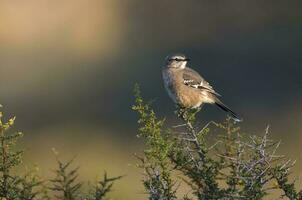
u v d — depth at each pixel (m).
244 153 4.05
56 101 21.25
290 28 25.42
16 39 23.88
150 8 25.97
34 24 24.50
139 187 11.20
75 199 4.08
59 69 23.11
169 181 4.05
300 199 4.16
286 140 16.33
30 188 4.04
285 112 19.17
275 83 22.09
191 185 4.09
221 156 4.11
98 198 4.05
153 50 24.98
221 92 22.47
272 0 26.06
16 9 24.39
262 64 24.03
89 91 21.95
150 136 4.10
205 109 18.92
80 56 24.05
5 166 4.02
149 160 4.06
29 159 14.45
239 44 25.28
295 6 26.19
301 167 12.85
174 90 9.63
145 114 4.14
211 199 3.97
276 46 24.48
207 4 26.66
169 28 26.16
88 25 24.91
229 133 4.18
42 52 23.88
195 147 4.21
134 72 23.16
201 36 26.20
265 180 4.03
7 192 4.00
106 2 25.08
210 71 24.38
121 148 16.67
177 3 26.47
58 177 4.11
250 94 22.00
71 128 18.88
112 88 22.05
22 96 21.41
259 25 26.08
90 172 13.31
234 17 26.27
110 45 24.75
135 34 25.48
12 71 22.88
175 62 9.69
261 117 18.84
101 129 18.69
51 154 15.54
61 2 24.72
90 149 16.41
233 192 3.96
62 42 24.23
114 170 13.77
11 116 20.44
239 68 24.11
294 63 23.47
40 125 19.59
